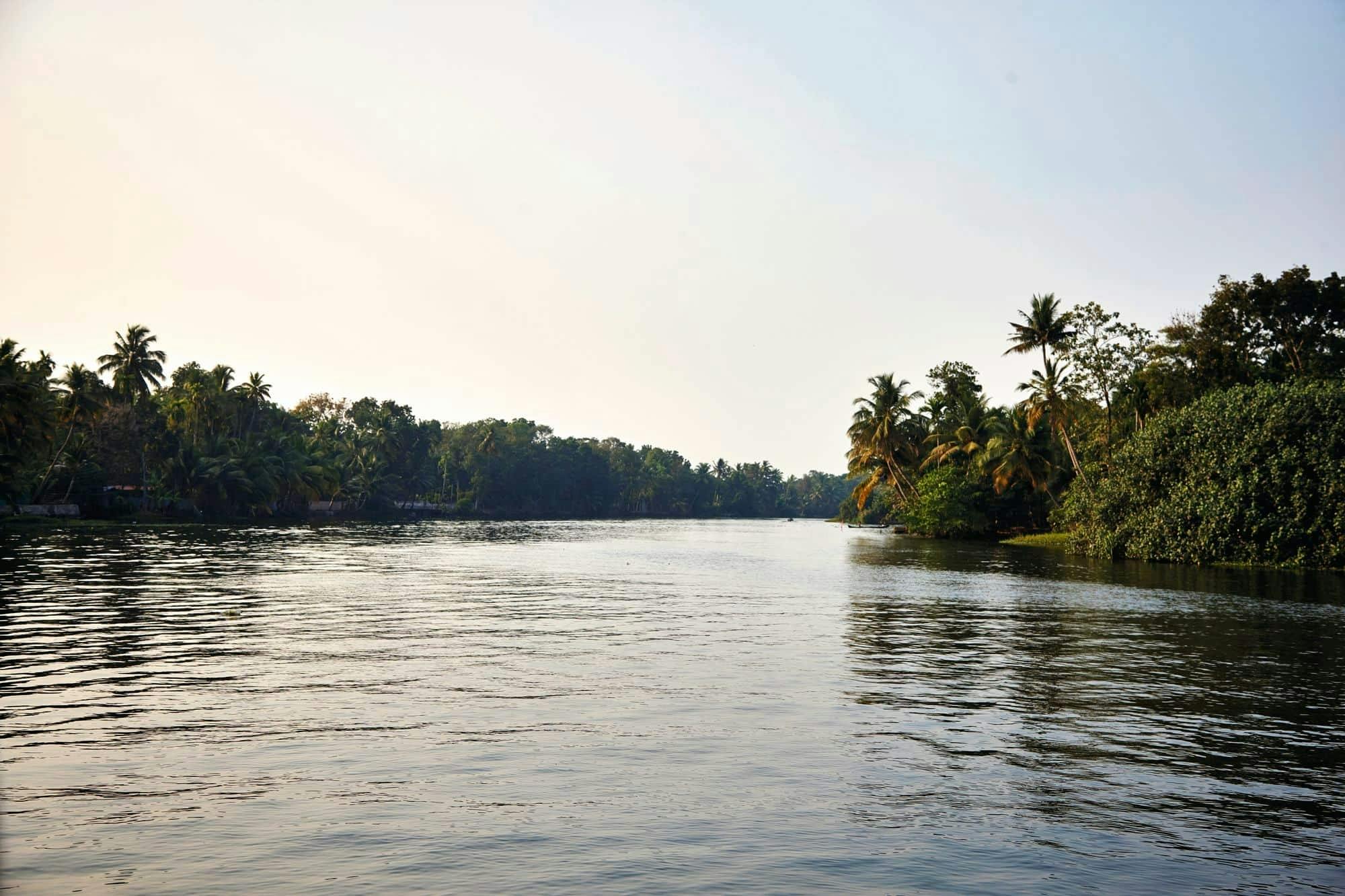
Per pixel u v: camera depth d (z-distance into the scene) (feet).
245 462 368.07
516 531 378.94
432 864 27.02
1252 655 67.21
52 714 44.83
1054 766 37.86
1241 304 215.10
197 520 346.33
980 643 72.49
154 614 83.25
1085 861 28.09
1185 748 40.86
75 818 30.50
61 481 329.72
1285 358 220.64
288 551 189.78
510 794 33.45
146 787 33.73
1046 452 279.90
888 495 403.34
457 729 42.50
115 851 27.71
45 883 25.34
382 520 463.83
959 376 347.36
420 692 50.96
